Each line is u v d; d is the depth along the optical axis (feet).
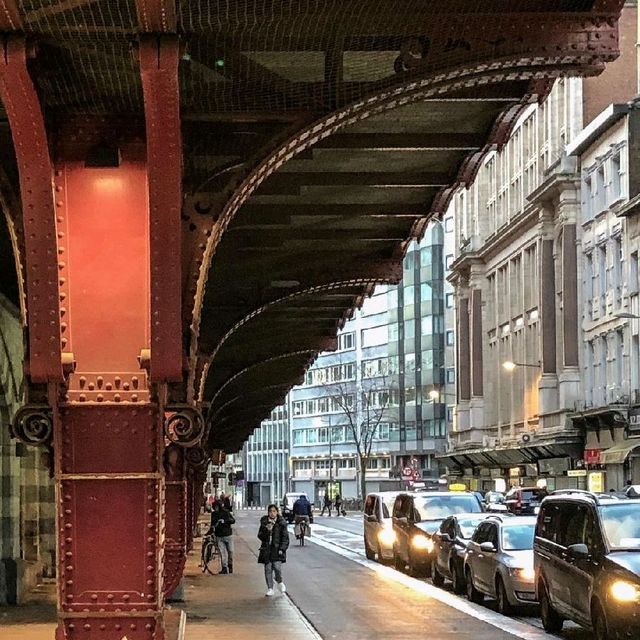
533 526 68.28
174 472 45.55
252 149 29.09
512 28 26.91
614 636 45.27
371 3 25.59
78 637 26.11
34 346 25.13
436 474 376.89
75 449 26.02
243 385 119.96
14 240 27.37
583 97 215.92
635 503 50.08
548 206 225.15
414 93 28.17
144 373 26.02
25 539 71.56
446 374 378.32
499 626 58.75
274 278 60.90
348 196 52.24
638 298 183.21
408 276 394.52
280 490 519.19
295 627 55.01
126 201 26.40
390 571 100.83
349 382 433.48
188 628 54.60
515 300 253.65
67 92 26.14
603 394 199.72
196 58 27.71
